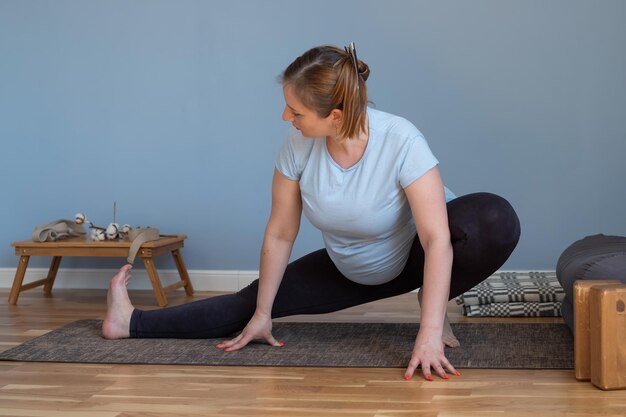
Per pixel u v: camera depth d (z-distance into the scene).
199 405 2.19
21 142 4.79
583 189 4.34
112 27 4.69
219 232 4.66
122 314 3.01
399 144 2.43
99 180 4.74
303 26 4.53
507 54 4.36
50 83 4.75
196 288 4.68
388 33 4.44
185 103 4.65
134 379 2.47
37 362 2.71
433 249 2.42
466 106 4.40
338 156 2.49
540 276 4.00
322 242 4.55
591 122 4.32
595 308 2.23
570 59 4.32
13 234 4.82
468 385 2.31
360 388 2.32
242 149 4.62
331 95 2.27
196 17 4.62
